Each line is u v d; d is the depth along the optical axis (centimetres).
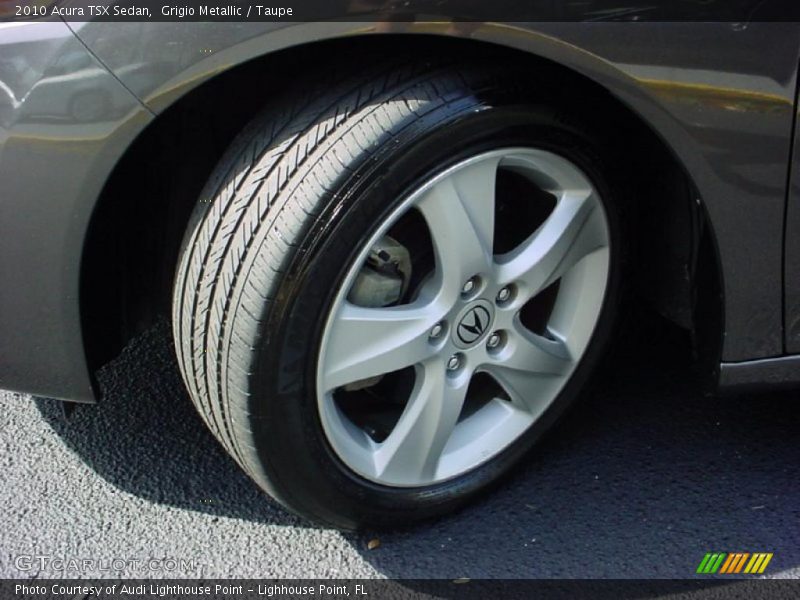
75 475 233
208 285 181
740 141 183
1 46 167
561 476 236
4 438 242
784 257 197
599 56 172
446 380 203
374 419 215
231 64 165
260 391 181
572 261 212
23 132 169
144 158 188
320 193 172
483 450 220
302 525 222
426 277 197
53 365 192
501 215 213
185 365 195
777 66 177
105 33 162
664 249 225
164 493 229
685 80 176
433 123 176
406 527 222
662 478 237
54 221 175
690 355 275
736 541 220
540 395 224
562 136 192
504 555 215
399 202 179
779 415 257
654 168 216
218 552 214
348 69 180
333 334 184
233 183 181
